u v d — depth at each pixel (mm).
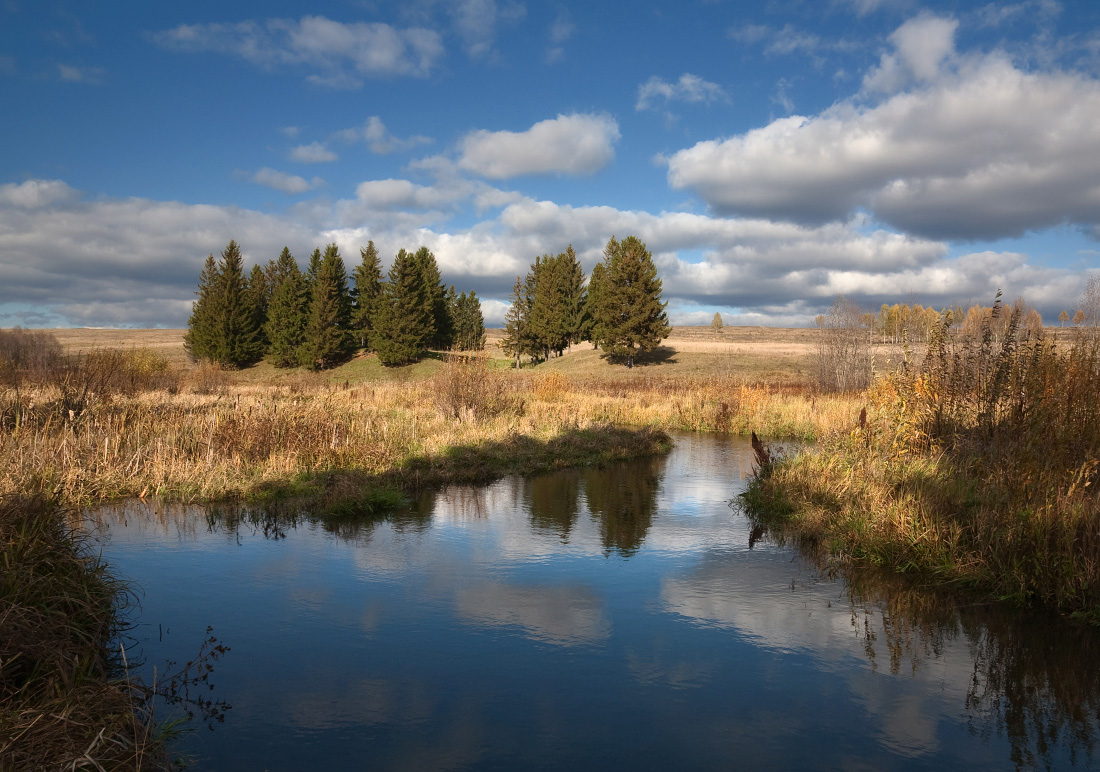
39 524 5941
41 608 4855
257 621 5797
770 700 4504
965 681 4805
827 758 3828
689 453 17406
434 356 68188
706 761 3785
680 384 36719
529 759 3787
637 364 61688
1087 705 4480
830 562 7680
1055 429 8719
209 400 22031
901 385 11359
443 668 4930
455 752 3842
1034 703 4500
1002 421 10047
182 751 3820
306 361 64875
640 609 6176
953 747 3959
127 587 6195
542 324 70438
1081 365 9398
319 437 13695
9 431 12461
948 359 11492
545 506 10688
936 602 6402
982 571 6781
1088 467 7793
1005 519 7270
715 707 4406
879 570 7379
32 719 3525
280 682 4695
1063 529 6648
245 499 10711
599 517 9953
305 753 3820
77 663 4340
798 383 41625
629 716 4281
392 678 4770
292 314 67750
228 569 7223
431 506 10625
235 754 3801
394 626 5715
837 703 4473
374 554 7875
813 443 19453
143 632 5543
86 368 16938
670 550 8180
